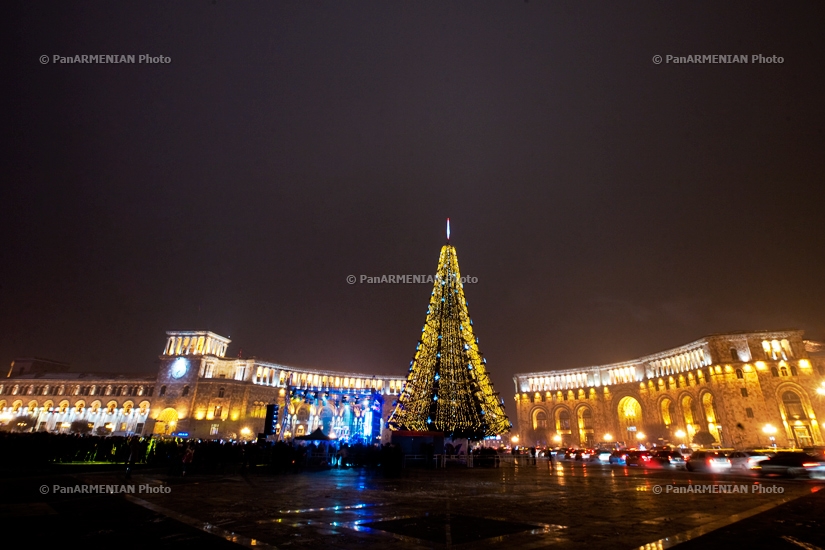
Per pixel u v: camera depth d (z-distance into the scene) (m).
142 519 12.05
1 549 8.66
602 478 27.44
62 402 101.38
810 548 9.01
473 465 40.03
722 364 81.25
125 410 98.94
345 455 36.91
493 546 9.24
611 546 9.23
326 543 9.49
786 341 80.25
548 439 110.88
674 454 45.19
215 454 33.16
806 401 75.75
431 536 10.20
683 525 11.53
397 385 114.44
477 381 44.56
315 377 109.62
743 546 9.20
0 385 103.50
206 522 11.76
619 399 104.12
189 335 99.00
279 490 19.50
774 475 27.88
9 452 26.80
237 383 90.31
